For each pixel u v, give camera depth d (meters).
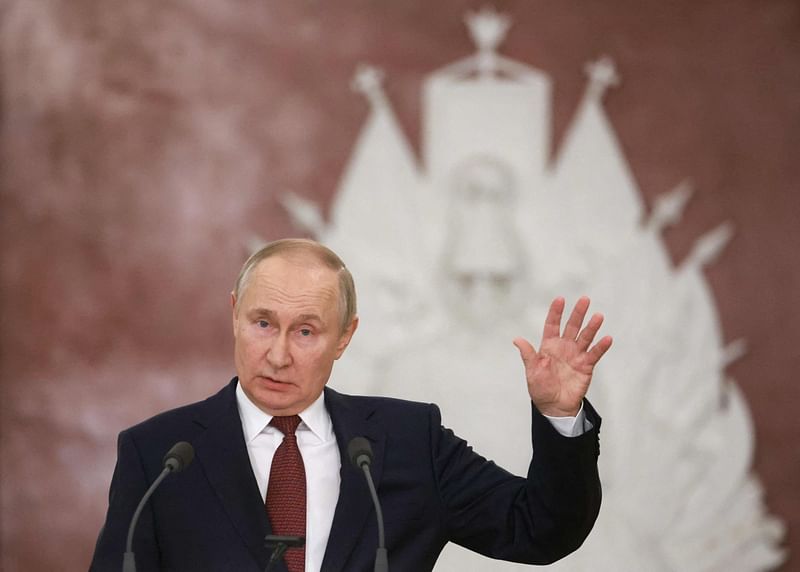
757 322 20.73
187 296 20.14
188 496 8.51
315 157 20.41
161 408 19.97
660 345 20.47
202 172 20.30
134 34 20.33
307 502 8.70
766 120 21.03
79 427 19.81
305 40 20.55
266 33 20.53
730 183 20.92
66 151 20.12
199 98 20.36
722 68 21.05
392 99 20.55
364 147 20.41
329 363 8.62
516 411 20.11
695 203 20.83
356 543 8.52
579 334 8.48
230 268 20.25
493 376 20.14
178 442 8.73
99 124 20.17
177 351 20.08
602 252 20.53
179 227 20.20
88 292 20.02
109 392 19.91
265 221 20.33
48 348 19.91
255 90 20.45
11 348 19.86
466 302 20.30
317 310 8.38
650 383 20.42
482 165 20.45
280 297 8.34
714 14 21.09
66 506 19.70
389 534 8.66
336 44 20.58
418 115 20.58
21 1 20.14
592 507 8.53
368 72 20.50
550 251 20.47
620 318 20.47
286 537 7.54
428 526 8.94
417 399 20.00
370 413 9.29
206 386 20.06
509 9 20.80
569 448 8.32
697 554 20.19
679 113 20.92
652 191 20.81
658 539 20.17
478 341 20.22
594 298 20.42
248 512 8.42
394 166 20.41
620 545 20.05
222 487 8.51
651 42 20.97
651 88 20.92
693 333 20.59
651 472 20.27
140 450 8.72
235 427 8.81
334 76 20.53
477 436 20.05
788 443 20.58
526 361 8.37
